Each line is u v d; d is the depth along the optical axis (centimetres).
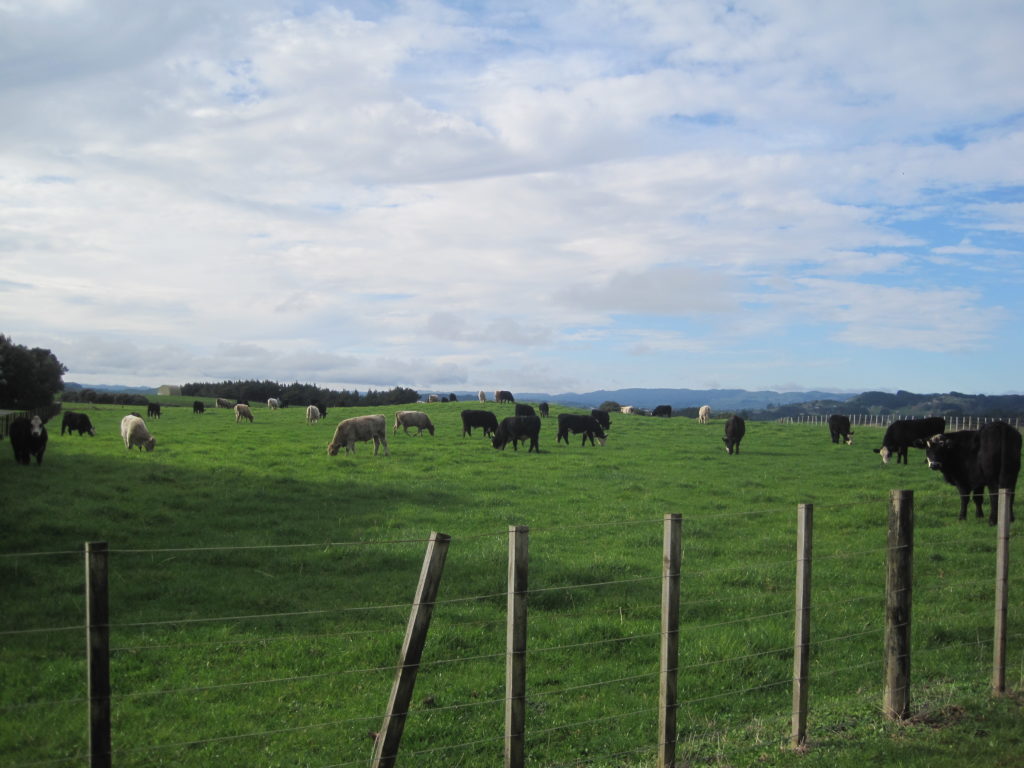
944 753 657
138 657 891
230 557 1390
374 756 532
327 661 903
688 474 2700
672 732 631
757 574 1357
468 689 843
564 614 1130
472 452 3291
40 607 1050
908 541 732
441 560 534
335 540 1552
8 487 1920
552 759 684
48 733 702
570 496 2162
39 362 7900
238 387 13100
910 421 3092
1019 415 8062
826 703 804
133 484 2073
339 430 3072
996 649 809
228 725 738
